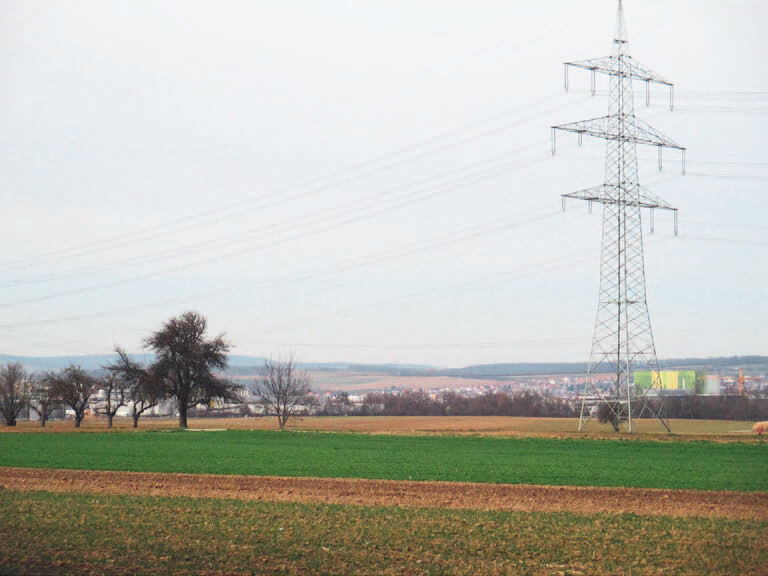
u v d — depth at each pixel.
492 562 24.38
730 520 31.81
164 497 38.22
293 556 24.94
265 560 24.39
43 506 34.56
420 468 50.50
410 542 27.11
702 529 29.70
